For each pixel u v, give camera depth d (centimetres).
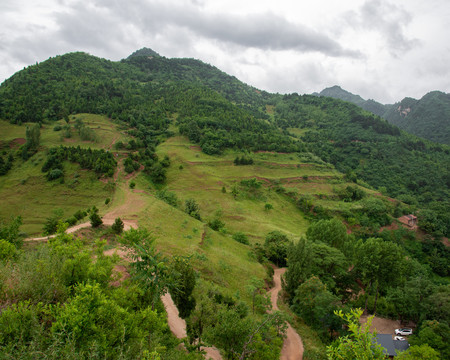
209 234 5616
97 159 9175
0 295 1198
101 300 1204
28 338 984
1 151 10019
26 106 13062
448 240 9481
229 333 1770
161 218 5516
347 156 18000
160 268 1894
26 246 3300
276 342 2483
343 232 5322
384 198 11575
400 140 18575
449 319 3369
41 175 8700
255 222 8188
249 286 3628
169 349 1764
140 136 12988
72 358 859
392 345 3441
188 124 14050
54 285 1374
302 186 11444
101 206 7044
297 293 3475
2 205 7469
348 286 4241
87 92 16325
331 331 2994
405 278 5025
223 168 11581
